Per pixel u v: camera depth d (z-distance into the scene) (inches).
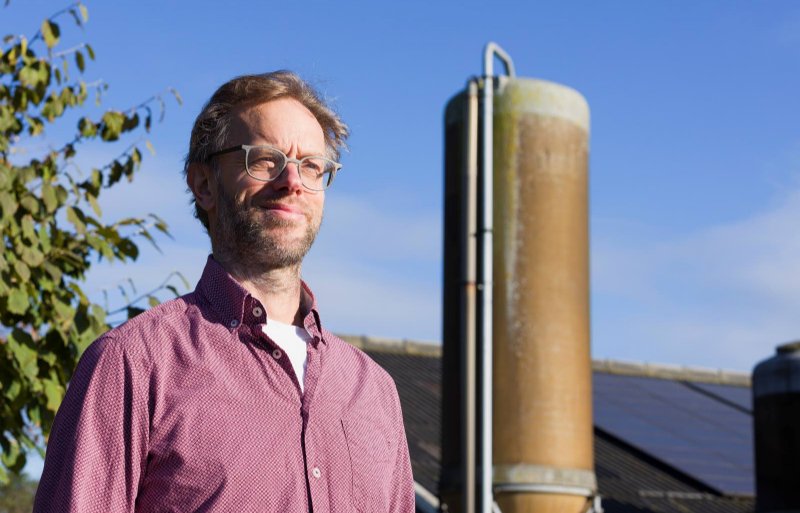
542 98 374.9
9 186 233.6
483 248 359.9
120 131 260.4
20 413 246.1
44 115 254.1
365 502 108.7
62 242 250.8
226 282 108.9
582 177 379.2
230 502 99.7
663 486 532.7
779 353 525.0
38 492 101.2
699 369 748.0
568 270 367.6
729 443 601.9
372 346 653.3
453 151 381.7
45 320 244.8
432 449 516.7
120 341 103.9
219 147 114.2
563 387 357.4
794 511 495.5
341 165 118.6
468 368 352.5
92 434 100.2
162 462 100.7
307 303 115.6
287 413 105.1
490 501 342.0
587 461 358.3
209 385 103.3
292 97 117.5
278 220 111.0
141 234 252.5
